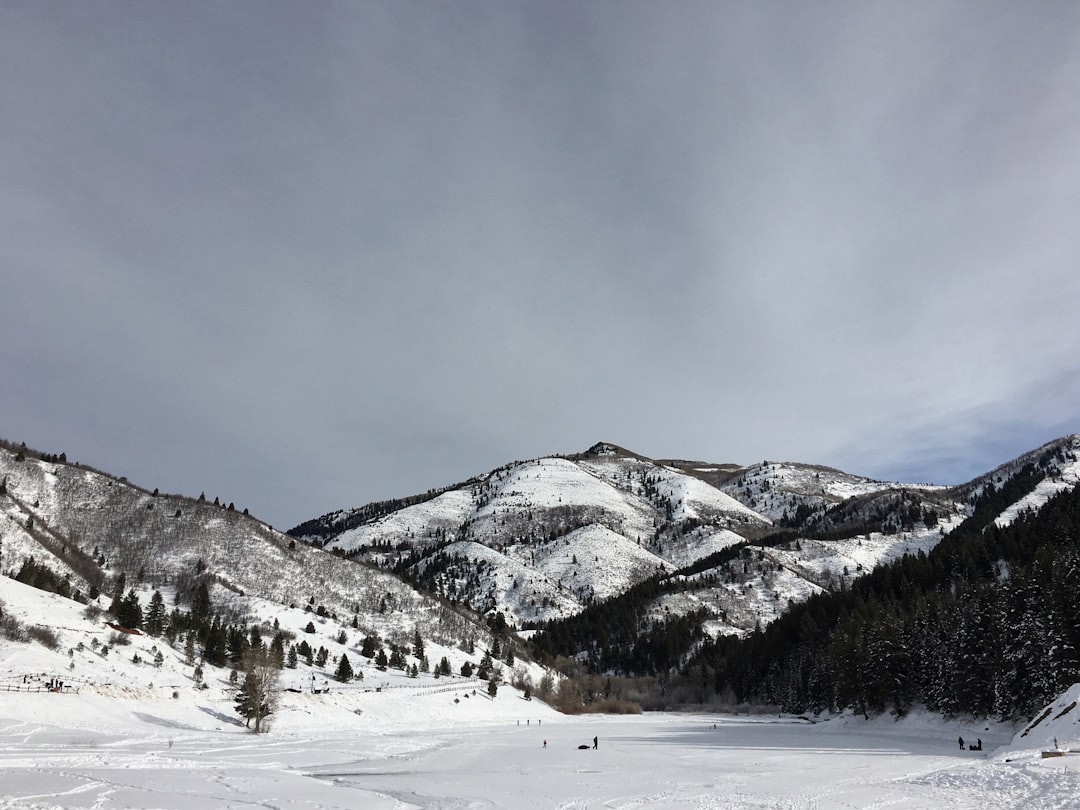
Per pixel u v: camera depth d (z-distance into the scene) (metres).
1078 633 80.50
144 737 69.81
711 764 68.31
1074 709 58.12
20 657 80.94
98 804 38.19
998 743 81.88
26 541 148.25
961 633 97.50
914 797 43.66
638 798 47.75
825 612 174.25
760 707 174.00
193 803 40.16
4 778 43.94
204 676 105.00
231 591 171.75
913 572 175.00
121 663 94.31
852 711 127.12
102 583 153.75
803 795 46.72
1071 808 34.34
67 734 63.62
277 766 59.59
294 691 108.88
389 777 57.75
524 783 55.38
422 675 151.12
